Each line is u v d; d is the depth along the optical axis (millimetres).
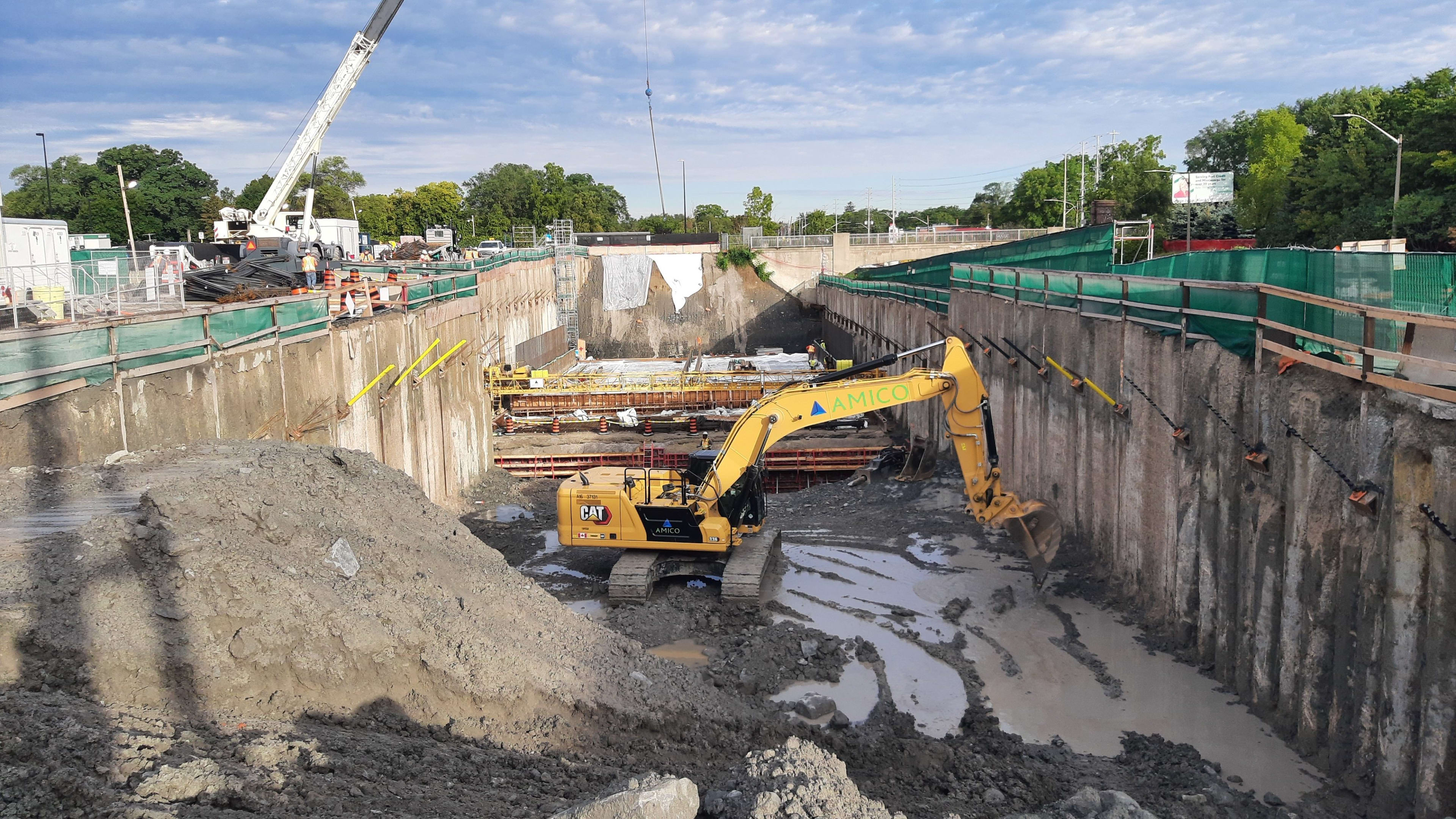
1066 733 13609
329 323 22828
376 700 10258
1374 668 11289
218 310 17891
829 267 68375
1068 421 22016
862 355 49719
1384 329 11844
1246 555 14344
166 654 8930
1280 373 13617
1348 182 40000
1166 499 17031
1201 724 13648
